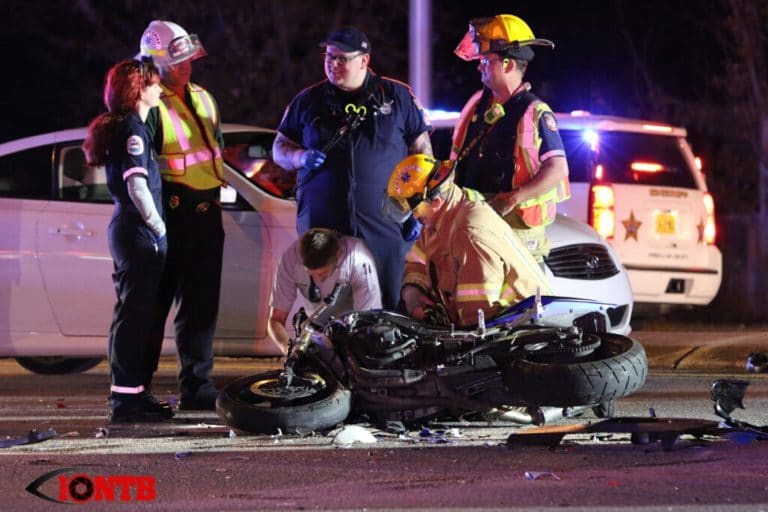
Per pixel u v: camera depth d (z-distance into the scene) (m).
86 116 71.69
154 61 25.14
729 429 20.69
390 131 25.28
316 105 25.33
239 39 70.38
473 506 16.17
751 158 69.75
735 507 15.89
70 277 29.88
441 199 22.16
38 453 20.81
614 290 29.88
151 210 24.02
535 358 21.47
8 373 34.94
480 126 24.61
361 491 17.27
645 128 38.78
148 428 23.61
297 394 22.17
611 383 20.64
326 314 23.50
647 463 18.84
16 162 30.34
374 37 70.62
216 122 25.91
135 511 16.34
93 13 70.00
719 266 39.75
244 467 19.19
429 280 22.77
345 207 25.09
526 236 23.88
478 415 23.19
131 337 24.34
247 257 29.47
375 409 22.36
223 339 29.56
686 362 35.75
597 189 37.69
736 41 68.25
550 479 17.75
